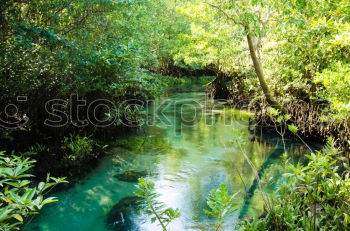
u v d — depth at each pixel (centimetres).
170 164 629
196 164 630
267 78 916
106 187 519
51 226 400
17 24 452
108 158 656
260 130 860
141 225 407
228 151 712
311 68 741
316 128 720
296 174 290
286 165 337
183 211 439
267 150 712
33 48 539
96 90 722
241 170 596
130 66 717
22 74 577
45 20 534
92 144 698
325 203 347
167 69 2362
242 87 1285
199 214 432
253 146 745
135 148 729
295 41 687
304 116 752
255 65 788
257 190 503
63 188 508
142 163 633
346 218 299
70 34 577
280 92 871
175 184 533
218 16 1001
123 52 635
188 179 555
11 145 604
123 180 548
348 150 556
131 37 701
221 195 237
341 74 433
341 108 433
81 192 498
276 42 784
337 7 557
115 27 670
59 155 618
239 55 1238
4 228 195
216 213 243
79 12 575
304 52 716
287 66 801
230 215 426
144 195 261
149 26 854
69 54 551
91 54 564
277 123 807
